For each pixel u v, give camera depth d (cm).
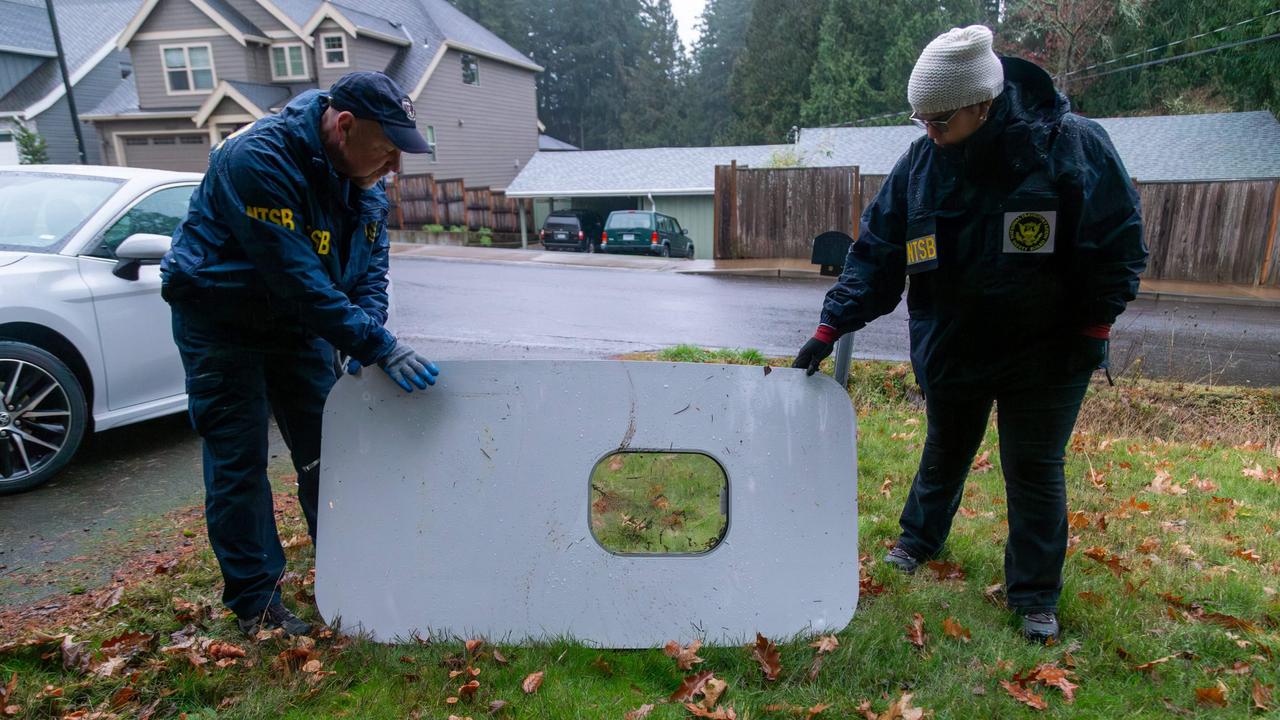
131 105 2333
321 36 2267
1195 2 2456
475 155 2786
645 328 822
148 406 395
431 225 2244
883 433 464
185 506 336
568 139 6312
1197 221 1334
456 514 223
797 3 4088
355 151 198
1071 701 203
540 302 994
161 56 2258
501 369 223
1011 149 200
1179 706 202
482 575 224
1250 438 519
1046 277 209
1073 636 233
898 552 278
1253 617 248
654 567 226
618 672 213
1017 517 235
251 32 2266
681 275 1385
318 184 200
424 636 223
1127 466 421
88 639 220
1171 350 715
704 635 225
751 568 227
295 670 208
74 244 368
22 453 343
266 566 221
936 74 193
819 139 2364
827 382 229
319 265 198
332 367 241
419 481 222
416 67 2448
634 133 5650
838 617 229
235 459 211
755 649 219
